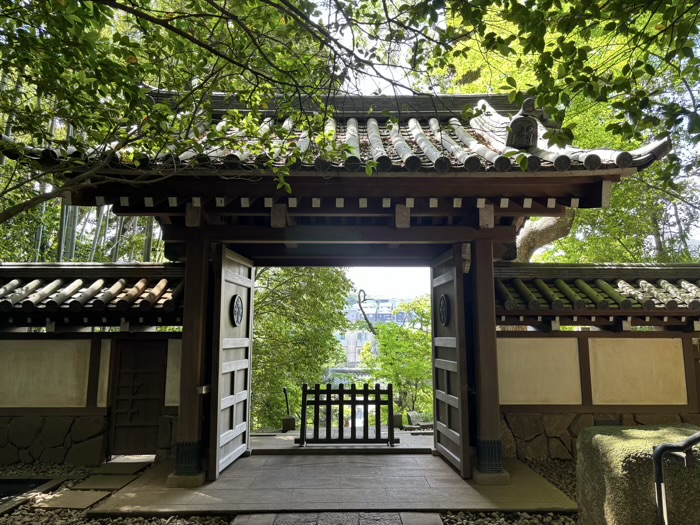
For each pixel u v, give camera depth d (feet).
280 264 20.66
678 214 39.73
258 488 14.80
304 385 20.34
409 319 46.24
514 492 14.35
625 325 18.62
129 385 18.88
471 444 16.78
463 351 16.25
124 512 13.02
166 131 10.27
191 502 13.62
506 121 19.12
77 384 18.74
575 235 36.86
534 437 18.65
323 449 19.06
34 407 18.60
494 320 16.02
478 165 13.10
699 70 8.29
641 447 8.16
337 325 35.06
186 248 16.28
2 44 9.44
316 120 11.08
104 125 11.32
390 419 19.72
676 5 7.72
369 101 21.48
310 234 16.20
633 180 31.22
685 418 18.63
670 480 7.72
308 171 13.24
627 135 8.32
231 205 15.52
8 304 17.44
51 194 9.80
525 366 18.85
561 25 7.88
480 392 15.71
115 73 9.41
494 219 16.71
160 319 18.67
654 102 7.93
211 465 15.57
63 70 9.94
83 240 40.22
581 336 18.98
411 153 13.91
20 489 16.03
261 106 11.72
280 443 20.27
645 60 8.25
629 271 19.80
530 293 18.39
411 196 14.57
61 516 13.25
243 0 10.32
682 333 18.97
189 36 8.70
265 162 12.53
